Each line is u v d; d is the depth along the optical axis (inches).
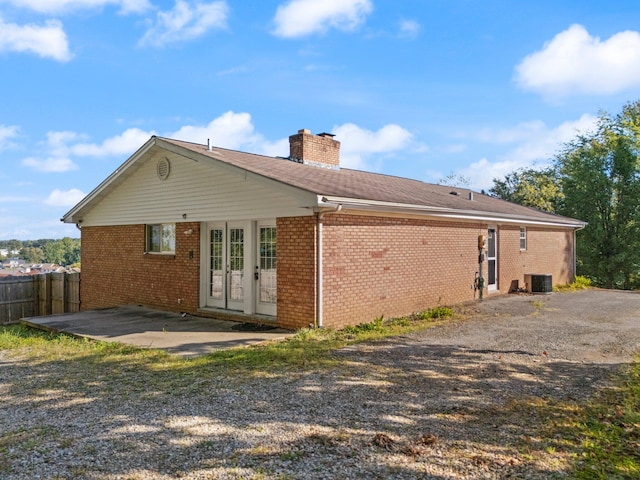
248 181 377.7
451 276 489.4
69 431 156.3
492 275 578.9
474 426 158.2
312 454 135.4
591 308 467.2
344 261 354.6
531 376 222.2
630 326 364.2
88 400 190.5
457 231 501.4
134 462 131.6
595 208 984.3
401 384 207.0
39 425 162.9
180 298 443.8
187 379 218.4
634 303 509.4
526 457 134.3
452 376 220.8
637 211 925.2
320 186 344.5
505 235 600.1
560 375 224.5
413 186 595.2
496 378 218.1
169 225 465.4
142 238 486.6
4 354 288.8
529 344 295.4
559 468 127.5
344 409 174.4
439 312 410.9
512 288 614.2
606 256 980.6
